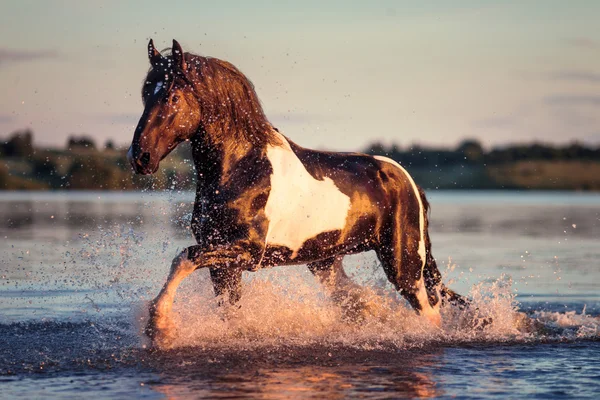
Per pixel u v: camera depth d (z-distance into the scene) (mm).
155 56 9164
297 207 9508
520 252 22062
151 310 8797
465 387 7434
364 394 7086
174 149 10094
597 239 27250
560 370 8266
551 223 35719
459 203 61500
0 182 70062
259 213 9141
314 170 9789
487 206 54938
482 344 9820
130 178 50062
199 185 9352
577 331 10766
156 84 8938
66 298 13227
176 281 8875
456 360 8766
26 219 32562
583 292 14867
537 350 9461
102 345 9242
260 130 9359
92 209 40219
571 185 83562
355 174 10117
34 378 7668
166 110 8805
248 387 7285
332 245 9930
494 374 8039
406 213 10477
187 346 9109
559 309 12898
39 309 12141
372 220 10195
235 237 9094
